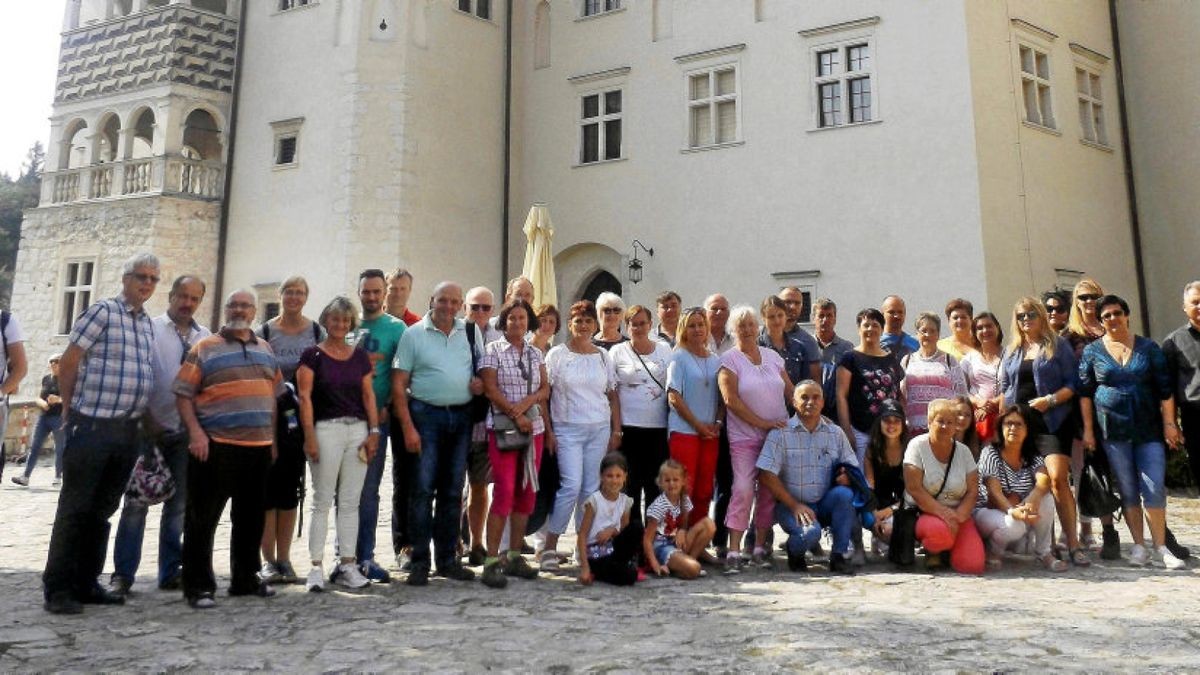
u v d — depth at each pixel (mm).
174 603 5938
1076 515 7992
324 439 6359
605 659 4562
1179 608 5684
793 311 9125
